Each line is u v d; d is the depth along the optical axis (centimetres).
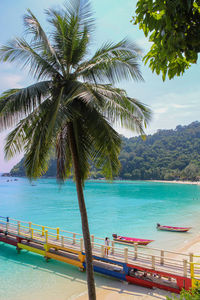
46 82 738
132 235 2522
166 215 3672
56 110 635
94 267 1345
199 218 3425
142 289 1152
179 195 6894
